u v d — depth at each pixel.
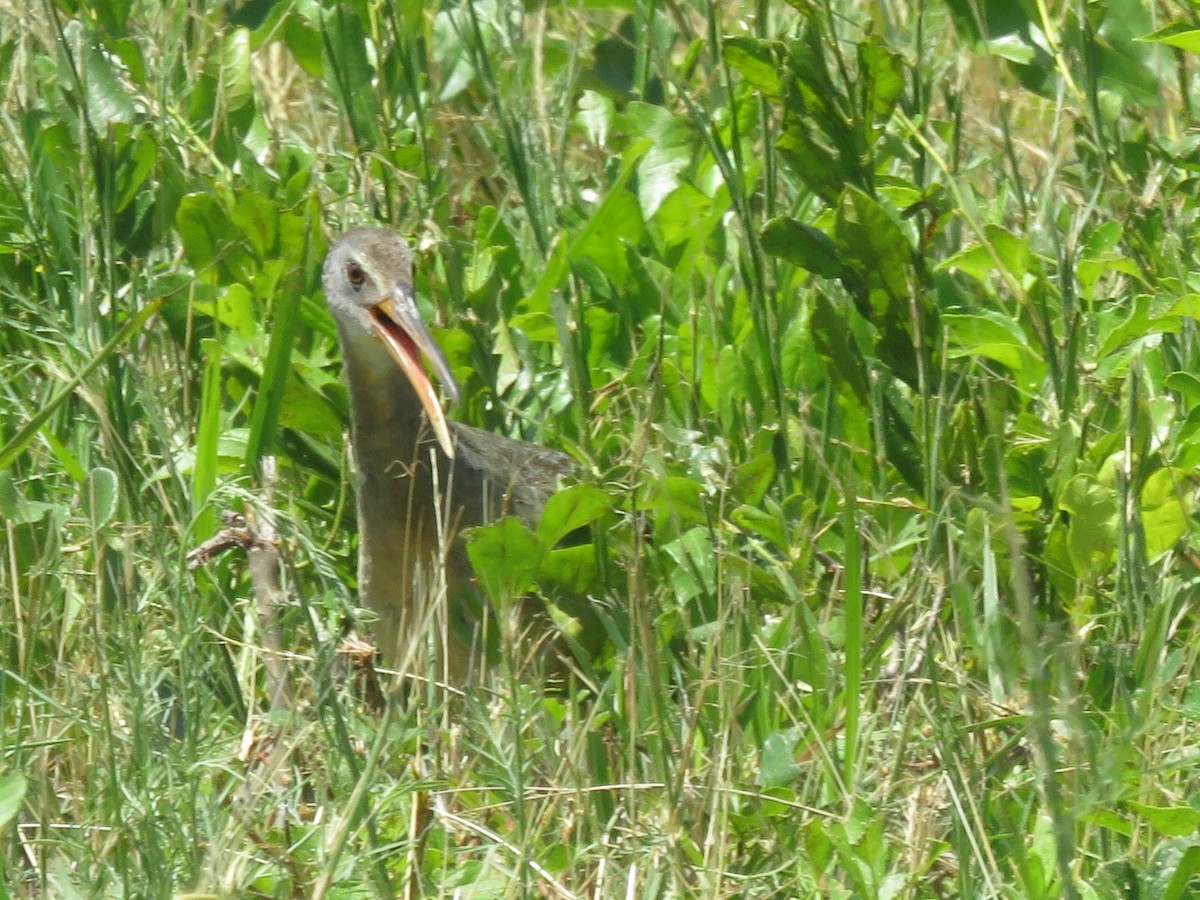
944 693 8.17
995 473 8.62
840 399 9.98
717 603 8.71
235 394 10.51
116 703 8.01
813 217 11.44
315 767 8.20
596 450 9.95
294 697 8.35
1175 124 11.85
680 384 10.30
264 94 13.81
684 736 7.96
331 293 9.80
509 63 12.99
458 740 7.89
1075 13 10.55
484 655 8.70
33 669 8.38
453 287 11.27
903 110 10.78
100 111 11.12
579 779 7.46
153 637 8.22
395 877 7.32
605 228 11.12
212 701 8.32
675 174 11.45
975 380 9.68
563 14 14.23
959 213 9.84
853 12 12.99
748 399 10.35
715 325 10.55
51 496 10.03
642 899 7.01
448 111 13.57
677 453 9.73
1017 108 14.14
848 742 7.42
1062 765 7.55
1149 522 8.54
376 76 12.20
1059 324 10.12
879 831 6.82
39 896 7.05
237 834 6.91
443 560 8.41
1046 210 10.48
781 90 9.56
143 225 11.01
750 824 7.37
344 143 12.71
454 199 12.89
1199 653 8.32
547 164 12.11
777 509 8.88
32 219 11.04
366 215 11.82
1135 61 10.91
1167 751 7.61
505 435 11.05
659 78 13.35
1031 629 6.15
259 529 9.62
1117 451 8.87
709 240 11.44
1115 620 8.41
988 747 8.10
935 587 8.57
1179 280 9.48
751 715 8.20
